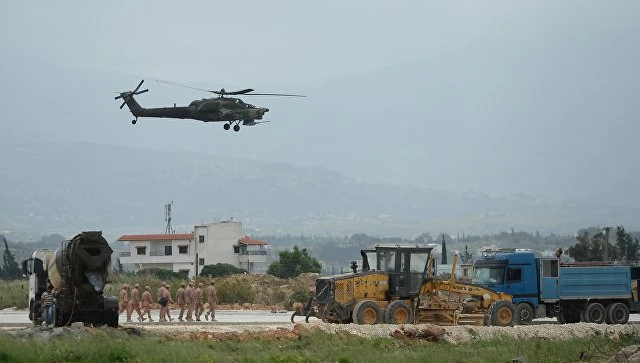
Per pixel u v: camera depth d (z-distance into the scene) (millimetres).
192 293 164375
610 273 172500
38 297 143250
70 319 125125
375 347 116688
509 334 137375
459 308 151500
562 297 168375
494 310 153875
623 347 117125
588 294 170500
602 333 141000
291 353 103812
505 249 171000
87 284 125438
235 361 95250
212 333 123438
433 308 150500
